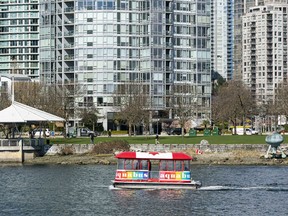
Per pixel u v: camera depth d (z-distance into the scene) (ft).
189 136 584.81
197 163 439.63
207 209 268.21
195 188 316.81
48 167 425.28
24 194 307.99
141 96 655.76
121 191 311.88
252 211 265.13
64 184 338.34
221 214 258.78
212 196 298.56
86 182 344.69
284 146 479.82
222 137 556.51
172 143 491.31
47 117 476.95
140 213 260.21
